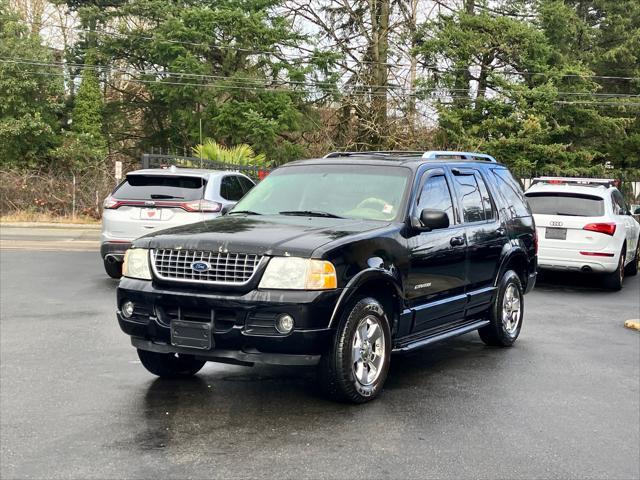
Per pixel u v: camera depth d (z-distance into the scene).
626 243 14.27
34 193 27.88
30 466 4.80
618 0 44.56
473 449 5.27
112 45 37.84
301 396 6.48
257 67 38.19
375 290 6.57
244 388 6.71
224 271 5.93
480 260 8.07
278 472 4.75
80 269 14.75
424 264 7.04
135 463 4.86
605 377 7.41
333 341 5.99
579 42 42.44
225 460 4.93
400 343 6.93
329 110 41.97
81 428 5.54
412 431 5.62
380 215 6.95
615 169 41.78
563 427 5.82
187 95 36.31
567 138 39.88
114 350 8.11
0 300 11.22
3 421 5.69
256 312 5.77
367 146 40.81
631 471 4.93
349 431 5.57
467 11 41.81
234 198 13.30
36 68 34.12
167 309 6.14
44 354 7.88
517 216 9.12
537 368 7.74
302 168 7.74
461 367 7.73
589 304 12.18
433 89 38.47
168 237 6.26
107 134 40.31
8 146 33.28
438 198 7.55
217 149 29.75
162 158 24.70
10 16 35.41
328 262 5.88
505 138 36.53
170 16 36.19
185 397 6.39
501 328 8.62
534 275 9.41
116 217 12.48
